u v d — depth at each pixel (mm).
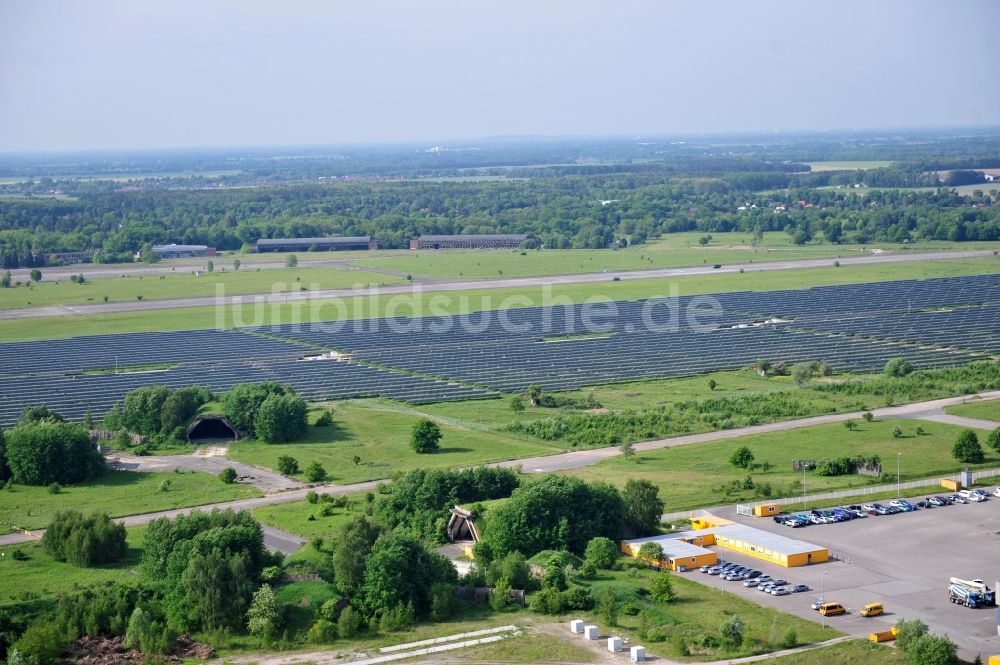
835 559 156500
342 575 142500
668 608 139500
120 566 157625
